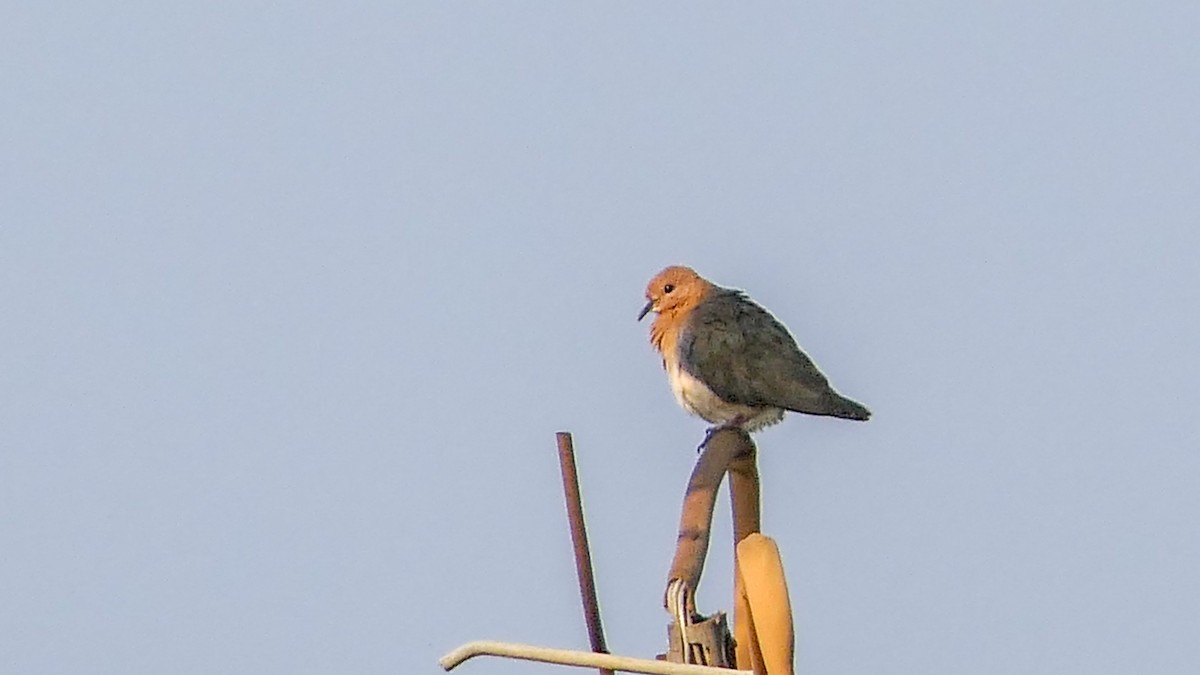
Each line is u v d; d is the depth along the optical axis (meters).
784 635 7.92
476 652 9.02
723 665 8.80
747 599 8.05
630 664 8.71
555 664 8.91
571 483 10.17
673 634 8.96
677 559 9.28
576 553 10.12
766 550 8.07
